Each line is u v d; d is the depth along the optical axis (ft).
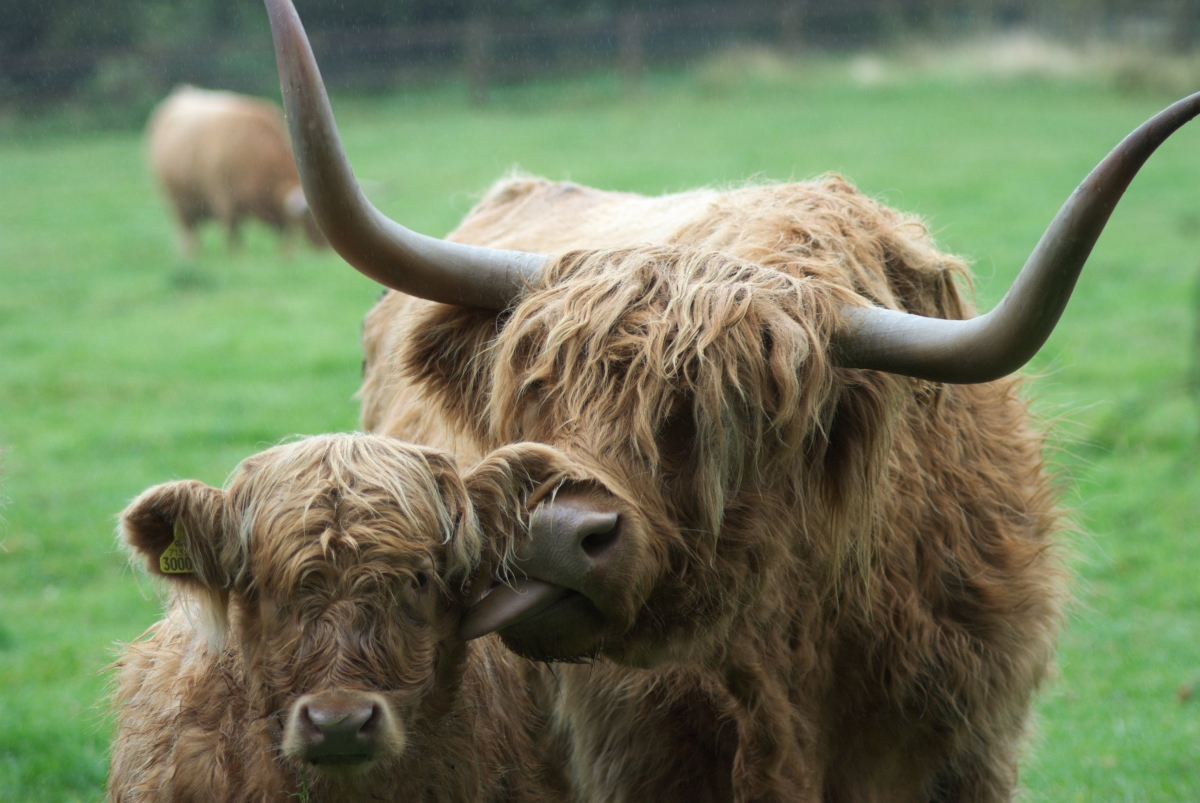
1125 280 98.99
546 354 23.16
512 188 44.68
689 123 188.24
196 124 134.92
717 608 23.58
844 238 27.07
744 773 26.32
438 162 163.02
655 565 22.03
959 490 28.86
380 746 20.45
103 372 82.38
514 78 242.58
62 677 43.62
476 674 27.22
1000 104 193.57
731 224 27.66
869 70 222.07
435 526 21.97
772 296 23.76
